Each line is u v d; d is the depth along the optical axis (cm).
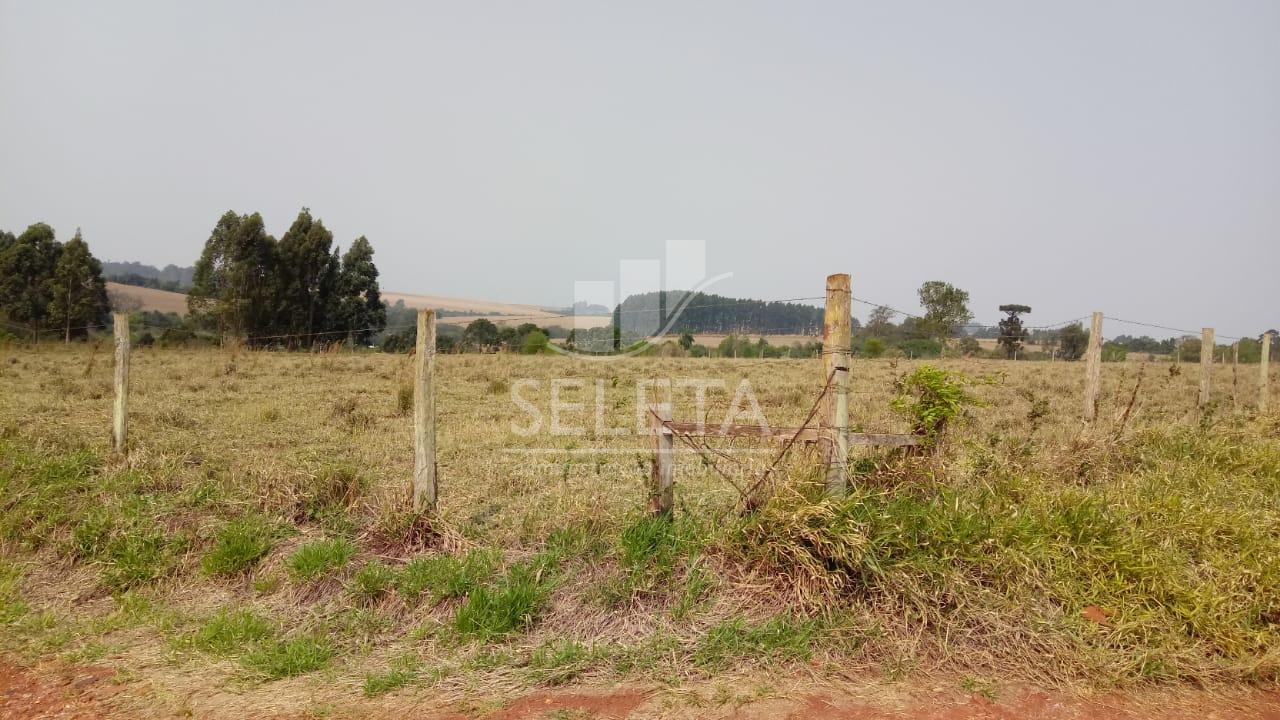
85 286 3556
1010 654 405
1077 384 1590
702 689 378
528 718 354
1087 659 398
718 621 434
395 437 968
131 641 443
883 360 1536
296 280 3691
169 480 689
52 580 529
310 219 3800
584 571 486
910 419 569
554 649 413
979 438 869
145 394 1329
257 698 377
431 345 564
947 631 415
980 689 380
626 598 454
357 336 3772
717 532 499
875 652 407
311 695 380
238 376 1720
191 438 910
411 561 509
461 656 414
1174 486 659
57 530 585
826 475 498
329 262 3872
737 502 537
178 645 431
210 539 568
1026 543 480
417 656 415
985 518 499
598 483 715
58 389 1337
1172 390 1575
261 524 578
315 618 459
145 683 391
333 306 3903
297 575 495
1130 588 454
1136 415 952
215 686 388
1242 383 1758
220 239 3528
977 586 446
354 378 1755
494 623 432
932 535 470
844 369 499
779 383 1584
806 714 357
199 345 2866
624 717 354
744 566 469
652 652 409
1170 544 508
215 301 3531
